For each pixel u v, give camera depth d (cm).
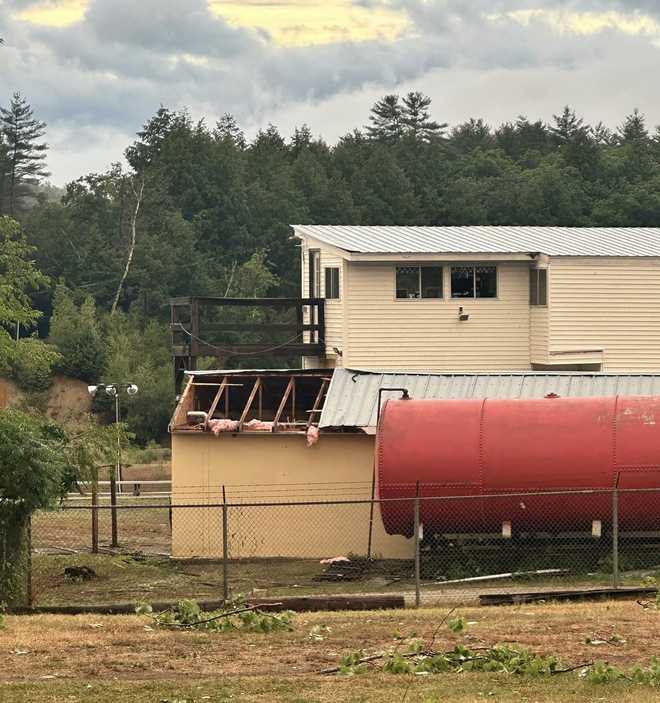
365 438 3056
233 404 3716
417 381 3328
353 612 2152
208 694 1571
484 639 1861
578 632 1897
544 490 2611
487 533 2658
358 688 1597
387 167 10475
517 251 4559
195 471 3092
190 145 10469
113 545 3234
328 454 3066
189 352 4694
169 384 7344
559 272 4494
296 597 2233
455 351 4594
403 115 15212
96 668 1722
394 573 2742
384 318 4547
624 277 4534
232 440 3089
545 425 2655
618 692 1554
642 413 2655
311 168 10869
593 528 2631
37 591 2583
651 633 1880
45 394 7531
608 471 2597
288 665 1739
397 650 1797
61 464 2414
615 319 4541
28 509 2316
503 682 1623
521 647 1780
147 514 3875
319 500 3053
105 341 7925
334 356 4662
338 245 4578
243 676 1677
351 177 10756
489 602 2236
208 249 9812
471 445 2644
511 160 12344
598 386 3316
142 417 7281
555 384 3322
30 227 9856
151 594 2531
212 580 2714
